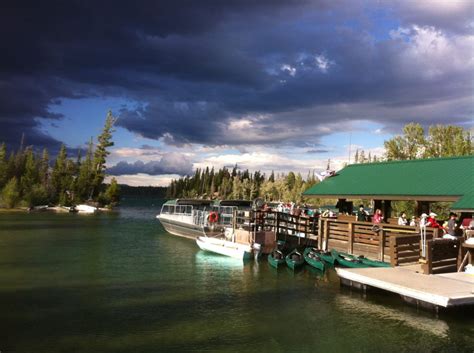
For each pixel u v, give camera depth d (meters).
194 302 18.64
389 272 19.50
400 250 21.00
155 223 63.00
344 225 27.86
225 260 29.55
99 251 33.28
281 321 16.08
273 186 140.38
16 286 21.12
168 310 17.36
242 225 34.50
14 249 33.56
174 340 14.00
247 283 22.55
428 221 22.78
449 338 14.38
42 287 21.00
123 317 16.33
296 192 116.75
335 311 17.31
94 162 111.88
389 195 25.22
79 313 16.75
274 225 33.00
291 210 39.03
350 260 24.97
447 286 16.69
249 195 145.12
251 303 18.56
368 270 20.09
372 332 14.94
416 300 16.64
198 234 38.62
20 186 95.88
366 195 26.52
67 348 13.13
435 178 25.25
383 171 29.92
